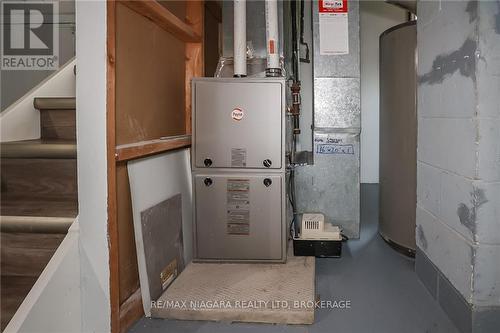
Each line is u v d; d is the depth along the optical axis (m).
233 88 2.10
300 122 2.93
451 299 1.69
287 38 2.83
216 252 2.18
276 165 2.11
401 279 2.15
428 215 1.99
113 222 1.46
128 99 1.72
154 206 1.83
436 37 1.85
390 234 2.72
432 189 1.93
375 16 3.67
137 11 1.78
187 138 2.28
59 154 1.62
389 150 2.70
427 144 2.00
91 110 1.41
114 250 1.47
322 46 2.76
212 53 3.60
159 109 2.10
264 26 2.65
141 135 1.86
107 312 1.45
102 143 1.41
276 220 2.15
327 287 2.04
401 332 1.58
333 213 2.88
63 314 1.28
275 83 2.08
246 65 2.39
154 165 1.89
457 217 1.65
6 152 1.64
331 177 2.85
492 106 1.46
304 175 2.87
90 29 1.40
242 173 2.14
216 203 2.16
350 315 1.73
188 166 2.34
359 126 2.80
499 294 1.50
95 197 1.42
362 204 3.80
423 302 1.86
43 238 1.41
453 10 1.66
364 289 2.02
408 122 2.45
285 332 1.59
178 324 1.66
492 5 1.44
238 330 1.61
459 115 1.62
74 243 1.34
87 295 1.39
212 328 1.62
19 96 2.20
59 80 2.11
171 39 2.29
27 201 1.62
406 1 2.63
